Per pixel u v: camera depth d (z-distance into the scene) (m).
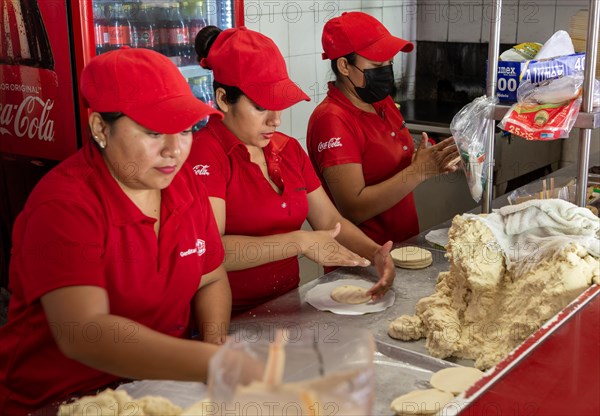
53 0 2.43
